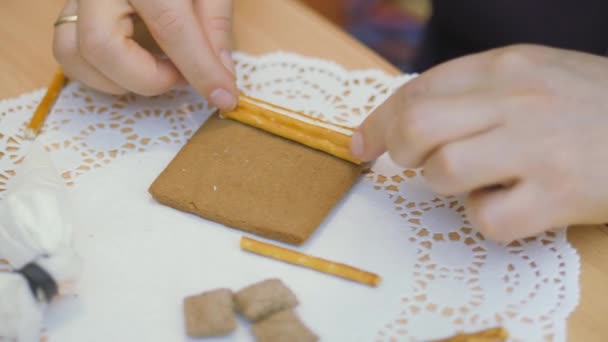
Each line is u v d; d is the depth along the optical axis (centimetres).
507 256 51
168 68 57
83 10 56
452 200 54
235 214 52
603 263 51
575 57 53
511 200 49
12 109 58
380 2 111
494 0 70
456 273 51
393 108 52
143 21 57
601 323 49
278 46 62
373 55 61
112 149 56
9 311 48
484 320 49
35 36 62
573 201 49
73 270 49
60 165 55
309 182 53
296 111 57
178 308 50
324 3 106
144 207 53
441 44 76
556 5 68
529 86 50
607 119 50
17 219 49
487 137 49
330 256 52
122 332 49
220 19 58
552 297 50
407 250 52
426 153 50
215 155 54
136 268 51
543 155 49
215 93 55
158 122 58
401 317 49
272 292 49
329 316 49
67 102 58
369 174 55
